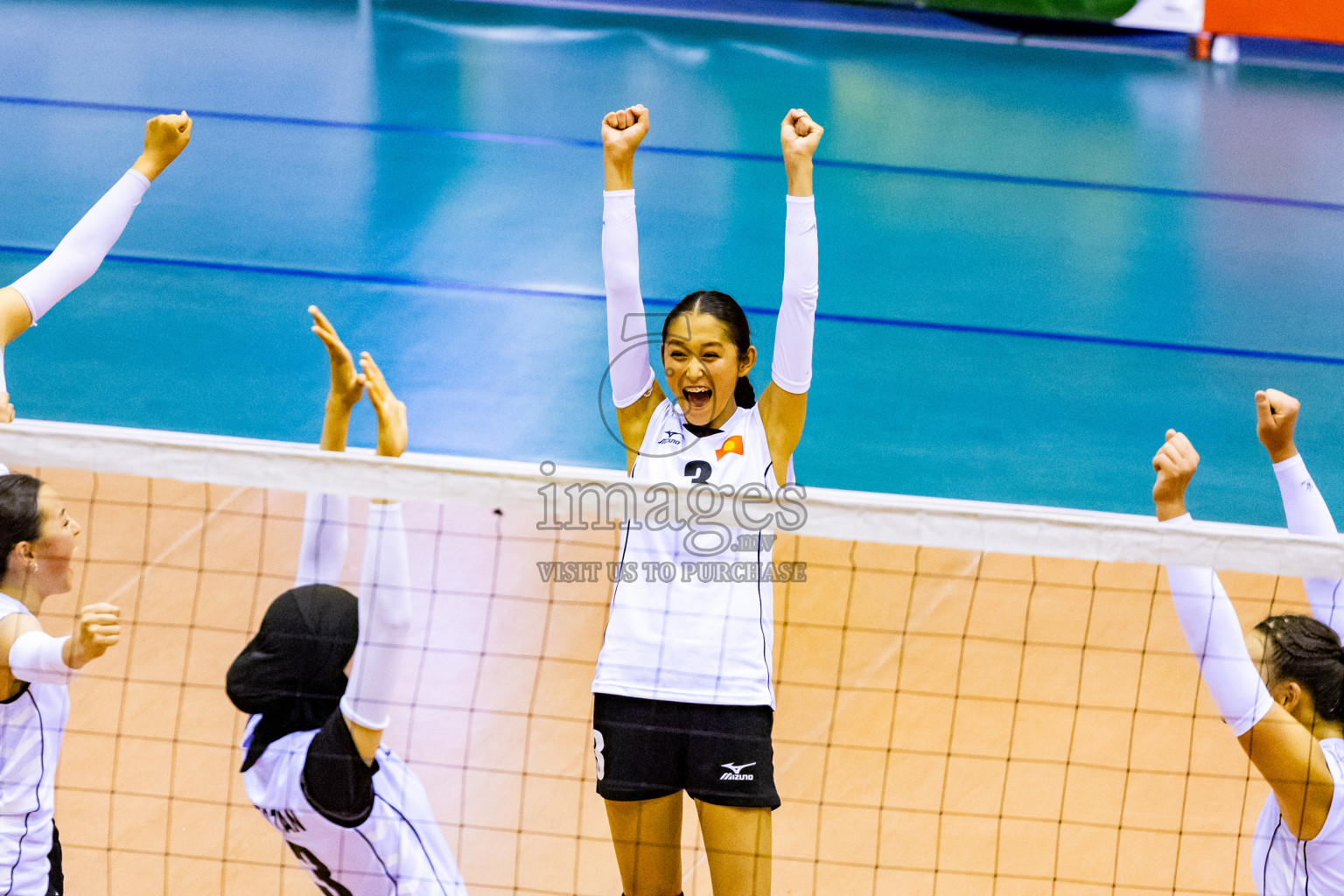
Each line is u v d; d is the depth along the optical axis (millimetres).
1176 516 7359
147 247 18734
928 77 27438
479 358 16578
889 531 7016
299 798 6719
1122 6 28844
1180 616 7297
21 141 21328
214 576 11898
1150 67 29031
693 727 7223
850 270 19703
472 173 21672
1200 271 20453
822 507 7000
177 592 11648
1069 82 27844
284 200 20344
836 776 10281
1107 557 7078
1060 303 19281
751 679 7246
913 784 10250
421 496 6941
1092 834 9875
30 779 7320
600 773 7402
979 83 27359
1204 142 25094
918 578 12578
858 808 10000
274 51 26125
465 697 10703
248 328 16938
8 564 7293
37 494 7375
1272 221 22188
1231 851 9758
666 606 7344
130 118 22516
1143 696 11297
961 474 15055
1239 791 10359
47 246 18312
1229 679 7203
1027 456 15539
